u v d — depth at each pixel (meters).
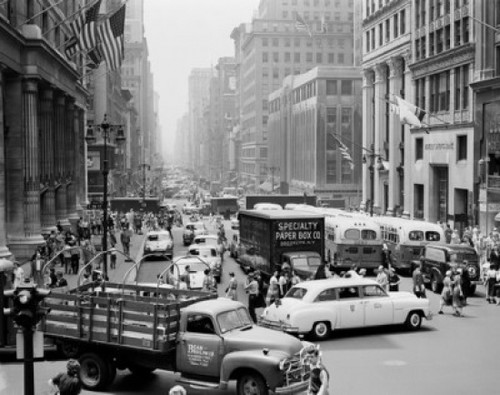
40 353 11.95
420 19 66.06
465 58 55.84
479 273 32.31
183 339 15.88
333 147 116.69
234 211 103.50
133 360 16.70
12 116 38.25
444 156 60.19
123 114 154.00
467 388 17.06
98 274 25.64
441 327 24.86
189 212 107.25
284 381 14.73
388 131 79.88
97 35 38.22
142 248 51.44
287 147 146.62
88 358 16.83
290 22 178.00
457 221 53.22
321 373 14.11
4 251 32.91
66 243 38.62
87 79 79.38
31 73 38.53
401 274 40.06
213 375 15.54
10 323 19.20
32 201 38.81
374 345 21.95
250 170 192.12
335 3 183.75
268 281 33.41
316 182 116.44
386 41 78.19
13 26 37.53
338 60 179.62
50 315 17.05
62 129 50.75
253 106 185.12
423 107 65.62
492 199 50.03
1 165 33.31
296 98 136.12
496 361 19.78
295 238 32.62
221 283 35.97
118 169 122.00
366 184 87.31
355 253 38.28
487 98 51.47
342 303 22.98
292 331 22.22
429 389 16.98
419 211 67.69
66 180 52.09
